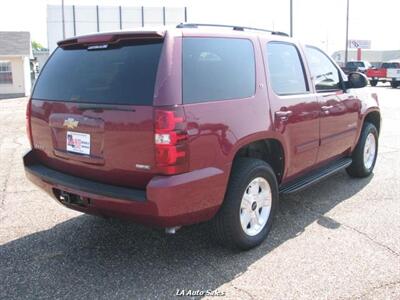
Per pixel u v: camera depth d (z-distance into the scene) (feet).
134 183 11.08
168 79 10.55
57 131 12.64
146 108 10.44
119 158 11.07
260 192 13.35
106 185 11.55
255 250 13.14
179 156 10.44
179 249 13.28
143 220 10.99
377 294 10.68
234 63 12.39
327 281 11.32
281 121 13.55
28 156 13.80
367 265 12.12
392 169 22.12
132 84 10.90
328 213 16.06
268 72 13.50
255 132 12.47
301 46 15.69
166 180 10.38
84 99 11.80
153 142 10.39
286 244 13.50
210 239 13.84
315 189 18.90
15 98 89.81
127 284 11.32
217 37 12.12
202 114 10.98
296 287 11.07
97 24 143.95
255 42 13.33
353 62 120.16
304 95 15.03
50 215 16.22
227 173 11.68
